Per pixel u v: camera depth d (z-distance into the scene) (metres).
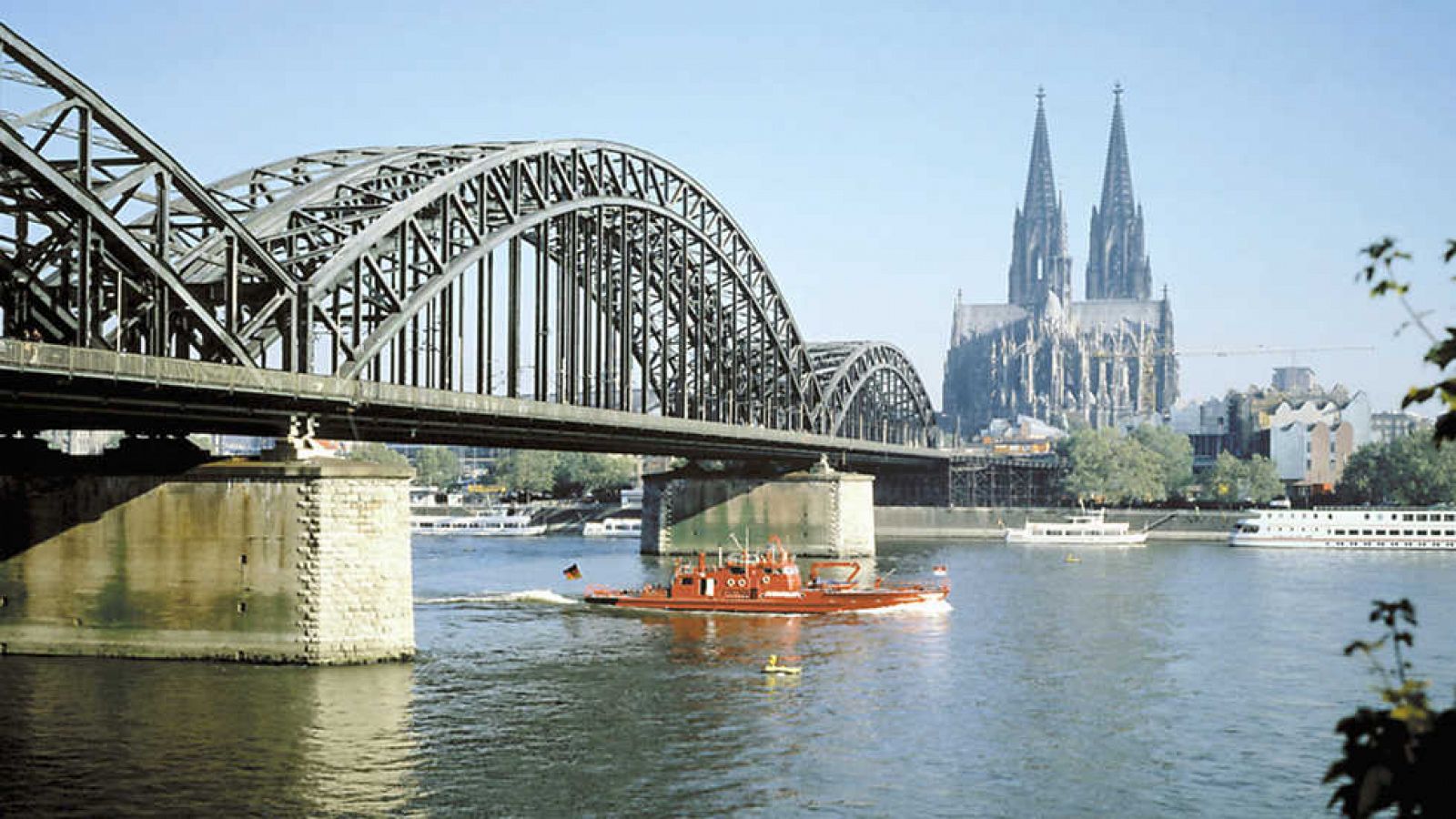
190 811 48.53
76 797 49.81
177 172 64.06
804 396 181.38
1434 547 195.00
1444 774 12.40
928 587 119.19
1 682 66.69
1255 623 101.38
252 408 70.31
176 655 71.94
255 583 71.44
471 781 53.22
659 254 132.62
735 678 76.38
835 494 172.88
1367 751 13.02
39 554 73.44
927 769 56.84
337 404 75.62
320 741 58.06
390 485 73.75
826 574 147.88
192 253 68.19
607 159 114.25
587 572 143.88
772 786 53.75
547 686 72.31
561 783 53.38
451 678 72.50
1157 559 174.62
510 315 95.88
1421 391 14.01
